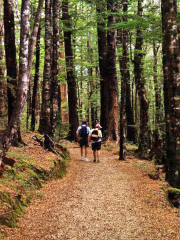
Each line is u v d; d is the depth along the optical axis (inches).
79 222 205.0
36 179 282.0
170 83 288.5
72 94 722.2
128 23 418.9
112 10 564.7
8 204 197.2
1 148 209.8
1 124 266.7
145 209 238.5
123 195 275.7
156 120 732.7
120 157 491.2
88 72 1055.0
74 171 386.9
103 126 724.0
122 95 477.1
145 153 534.9
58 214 219.5
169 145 300.7
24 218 204.5
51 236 179.5
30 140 429.1
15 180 246.5
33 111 581.3
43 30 663.1
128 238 182.1
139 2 466.6
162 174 378.3
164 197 264.8
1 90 286.8
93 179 339.9
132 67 819.4
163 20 287.9
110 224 203.5
